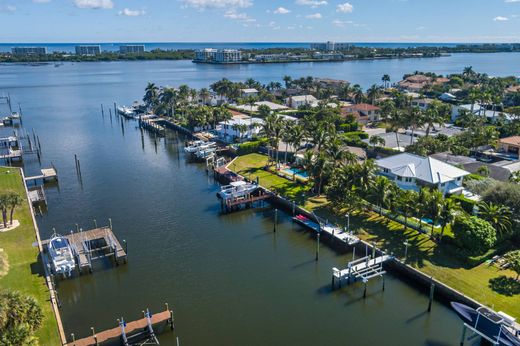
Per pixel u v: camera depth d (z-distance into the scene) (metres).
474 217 59.25
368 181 71.62
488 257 57.62
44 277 54.94
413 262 57.84
